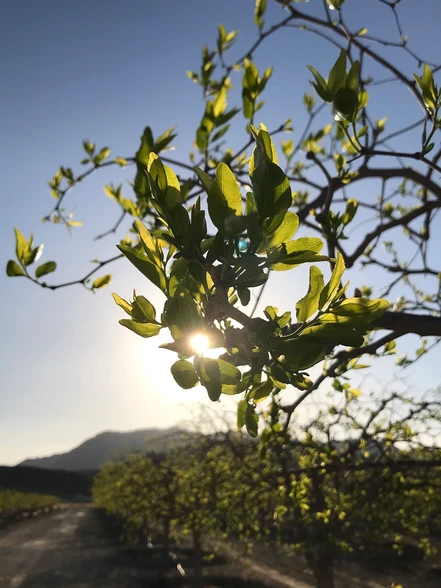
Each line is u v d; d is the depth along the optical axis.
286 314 0.89
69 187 3.47
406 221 2.63
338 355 2.29
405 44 2.69
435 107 1.29
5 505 48.69
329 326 0.78
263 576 16.36
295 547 7.65
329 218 2.20
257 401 0.96
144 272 0.77
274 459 5.63
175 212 0.76
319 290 0.78
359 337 0.77
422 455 5.91
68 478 89.81
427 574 15.66
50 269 2.23
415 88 2.32
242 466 7.28
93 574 20.83
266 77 2.18
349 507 5.68
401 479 5.21
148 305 0.78
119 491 17.81
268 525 8.04
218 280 0.75
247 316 0.77
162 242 1.17
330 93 1.22
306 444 4.73
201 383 0.68
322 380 2.71
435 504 6.09
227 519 8.27
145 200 2.17
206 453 9.40
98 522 40.00
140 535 26.42
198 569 15.57
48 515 47.91
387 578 15.27
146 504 14.17
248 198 0.72
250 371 0.80
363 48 2.47
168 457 13.88
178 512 12.80
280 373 0.79
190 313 0.70
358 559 17.09
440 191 2.56
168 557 23.09
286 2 2.73
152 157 0.76
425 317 1.84
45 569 21.97
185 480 10.55
